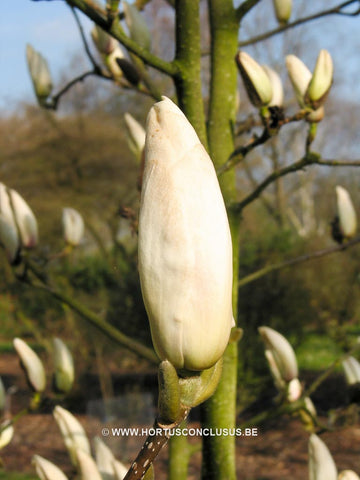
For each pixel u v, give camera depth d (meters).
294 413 2.30
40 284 2.36
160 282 0.85
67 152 16.41
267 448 7.56
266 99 1.89
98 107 17.80
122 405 7.99
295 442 7.73
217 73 2.04
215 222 0.85
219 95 2.04
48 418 9.28
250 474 6.64
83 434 1.93
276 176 2.00
